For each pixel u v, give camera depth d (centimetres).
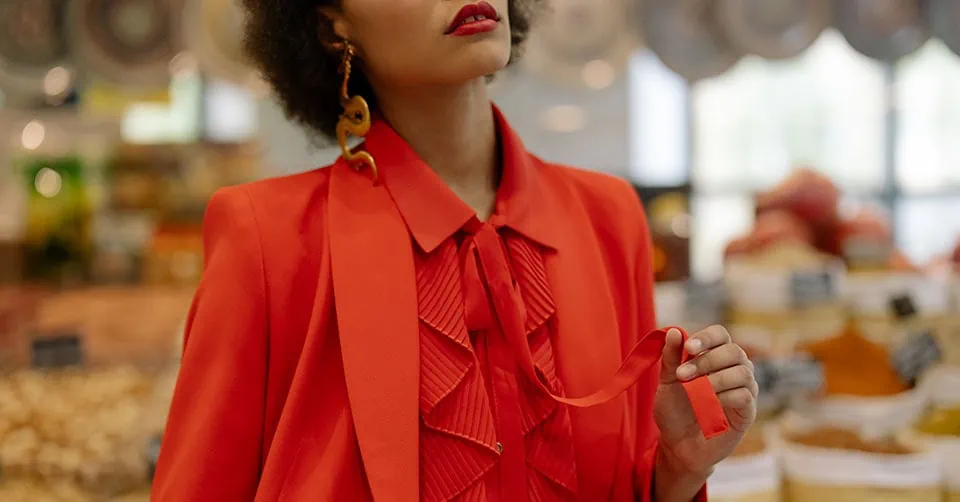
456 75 78
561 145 448
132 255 266
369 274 79
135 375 192
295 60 94
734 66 259
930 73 455
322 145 105
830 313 175
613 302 89
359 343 77
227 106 427
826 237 216
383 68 82
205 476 77
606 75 257
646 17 254
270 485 76
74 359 199
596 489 84
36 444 153
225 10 230
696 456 82
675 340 77
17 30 229
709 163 468
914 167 462
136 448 151
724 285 187
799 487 127
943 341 178
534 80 432
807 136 466
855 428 142
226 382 78
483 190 89
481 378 79
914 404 148
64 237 263
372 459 74
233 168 286
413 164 84
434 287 80
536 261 84
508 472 78
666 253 220
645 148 460
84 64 232
